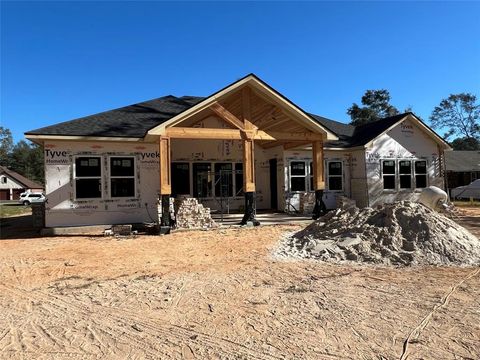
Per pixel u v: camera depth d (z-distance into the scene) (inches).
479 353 151.3
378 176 742.5
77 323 195.8
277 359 151.5
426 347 157.5
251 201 552.4
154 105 734.5
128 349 164.6
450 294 225.8
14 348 167.5
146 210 590.9
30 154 3964.1
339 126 892.0
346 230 374.9
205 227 530.0
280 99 548.1
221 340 170.9
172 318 199.6
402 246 331.0
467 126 2564.0
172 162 713.6
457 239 329.4
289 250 369.4
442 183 796.0
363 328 178.9
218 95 519.5
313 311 203.5
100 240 471.8
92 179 566.9
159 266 320.8
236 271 297.9
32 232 582.2
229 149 751.7
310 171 740.7
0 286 271.4
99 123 603.5
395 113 2314.2
